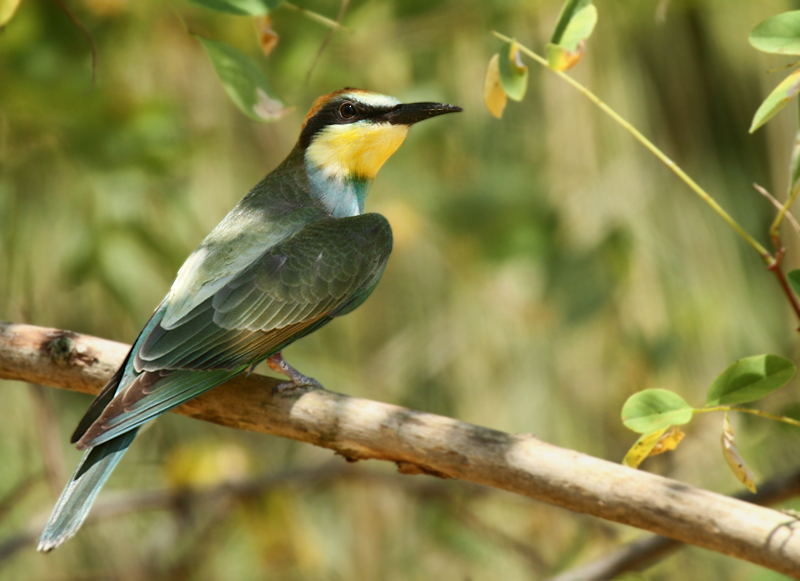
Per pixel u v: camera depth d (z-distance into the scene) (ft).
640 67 36.35
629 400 18.95
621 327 35.94
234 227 27.09
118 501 34.09
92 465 21.57
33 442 35.99
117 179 33.30
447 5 37.11
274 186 29.27
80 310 35.19
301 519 36.99
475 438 18.98
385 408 20.08
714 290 35.40
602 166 36.04
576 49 20.17
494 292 37.17
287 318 25.35
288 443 40.04
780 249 19.81
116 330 35.47
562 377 36.55
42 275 34.42
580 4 20.31
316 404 20.83
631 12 35.94
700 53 36.60
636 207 35.76
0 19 22.27
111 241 33.17
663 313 35.32
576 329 36.45
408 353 37.40
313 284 25.73
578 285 35.65
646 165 36.01
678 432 19.24
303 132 30.19
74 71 32.78
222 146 36.73
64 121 32.24
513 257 36.09
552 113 36.45
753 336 35.17
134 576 35.55
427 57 38.06
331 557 37.93
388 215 36.58
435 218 37.27
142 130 32.78
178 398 22.34
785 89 18.42
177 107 34.04
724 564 36.22
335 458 38.70
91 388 22.85
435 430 19.30
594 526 35.40
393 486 36.19
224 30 35.65
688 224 35.94
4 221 33.42
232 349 24.43
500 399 36.70
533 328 36.70
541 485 18.26
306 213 28.17
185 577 35.40
